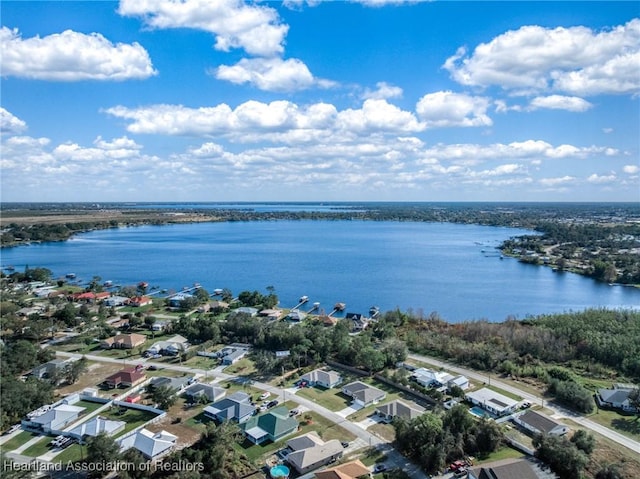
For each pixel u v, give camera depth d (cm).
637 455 7431
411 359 12000
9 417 8638
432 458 7112
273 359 11444
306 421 8675
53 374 10500
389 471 7081
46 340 13825
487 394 9469
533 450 7506
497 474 6581
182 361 12100
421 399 9694
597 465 7094
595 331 12662
